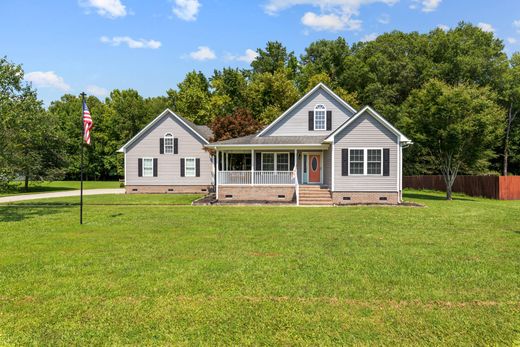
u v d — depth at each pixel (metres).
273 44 52.84
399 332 4.32
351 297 5.39
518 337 4.21
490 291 5.63
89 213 15.33
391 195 19.45
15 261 7.44
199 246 8.74
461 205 18.45
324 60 49.94
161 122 29.23
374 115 19.30
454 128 21.80
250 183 21.98
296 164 21.20
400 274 6.45
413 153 38.72
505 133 37.62
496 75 38.69
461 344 4.05
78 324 4.57
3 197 25.19
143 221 12.88
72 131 57.34
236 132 28.36
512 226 11.67
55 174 32.88
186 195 26.30
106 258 7.64
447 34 43.56
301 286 5.83
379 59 45.12
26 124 17.11
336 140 19.58
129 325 4.53
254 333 4.31
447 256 7.72
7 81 16.55
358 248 8.48
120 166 56.78
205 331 4.37
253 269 6.76
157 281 6.11
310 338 4.19
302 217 13.77
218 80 48.78
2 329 4.45
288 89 40.09
